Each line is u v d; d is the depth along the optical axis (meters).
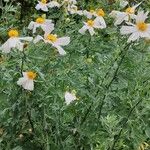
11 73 1.09
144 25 1.05
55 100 1.08
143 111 1.11
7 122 1.12
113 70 1.14
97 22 1.32
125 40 1.15
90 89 1.15
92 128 1.14
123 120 1.14
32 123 1.11
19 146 1.09
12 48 1.10
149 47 1.13
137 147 1.12
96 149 1.08
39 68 1.10
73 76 1.17
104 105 1.16
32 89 1.04
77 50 1.25
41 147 1.13
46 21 1.19
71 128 1.13
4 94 1.12
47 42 1.09
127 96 1.14
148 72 1.15
